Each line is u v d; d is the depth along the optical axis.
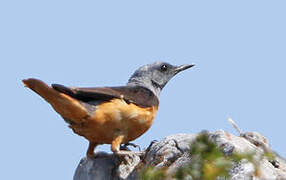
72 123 14.20
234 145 10.09
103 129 14.10
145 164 12.76
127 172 13.45
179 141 11.84
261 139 12.16
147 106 14.86
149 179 5.61
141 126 14.69
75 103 13.29
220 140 10.47
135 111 14.39
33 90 13.05
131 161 13.80
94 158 14.34
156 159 11.74
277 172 10.00
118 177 13.36
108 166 13.77
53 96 13.05
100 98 14.05
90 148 14.66
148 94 15.43
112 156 14.09
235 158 5.62
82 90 13.43
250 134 12.20
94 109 13.77
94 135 14.34
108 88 14.48
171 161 11.48
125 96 14.48
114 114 14.01
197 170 5.30
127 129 14.44
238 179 8.77
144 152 13.84
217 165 5.23
